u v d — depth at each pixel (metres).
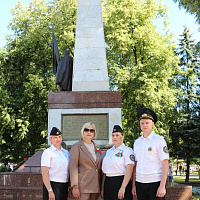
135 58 21.88
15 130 19.88
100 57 9.86
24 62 21.89
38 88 19.72
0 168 11.05
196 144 23.98
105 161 4.60
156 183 4.16
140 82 19.33
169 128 22.84
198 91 26.27
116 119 8.95
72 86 9.62
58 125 8.92
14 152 21.16
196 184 21.97
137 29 20.31
